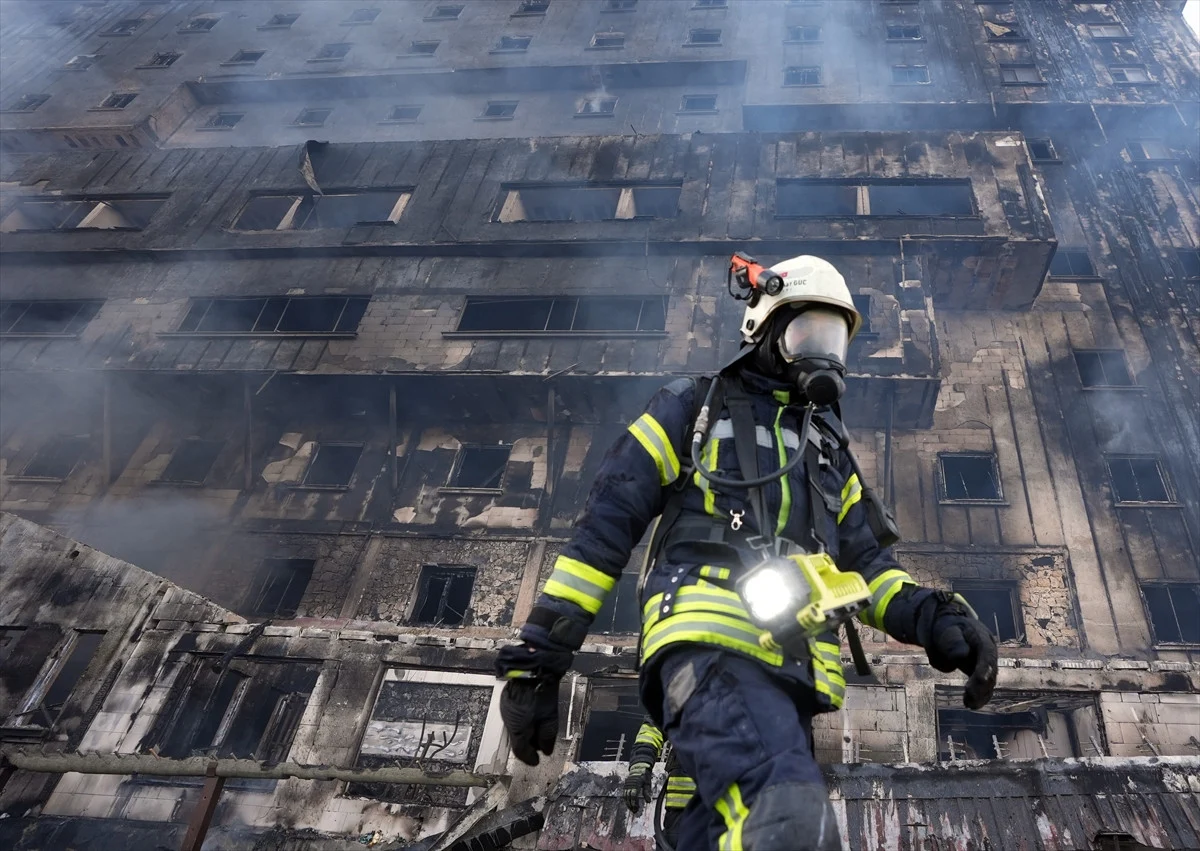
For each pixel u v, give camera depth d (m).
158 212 26.59
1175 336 21.81
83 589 15.58
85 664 17.70
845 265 20.84
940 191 23.19
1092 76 30.67
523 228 23.59
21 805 13.40
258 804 13.50
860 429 20.12
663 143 25.34
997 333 22.17
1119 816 6.49
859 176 23.14
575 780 7.58
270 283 24.02
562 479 20.39
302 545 20.12
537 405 21.02
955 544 18.33
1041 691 14.62
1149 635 16.77
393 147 27.28
